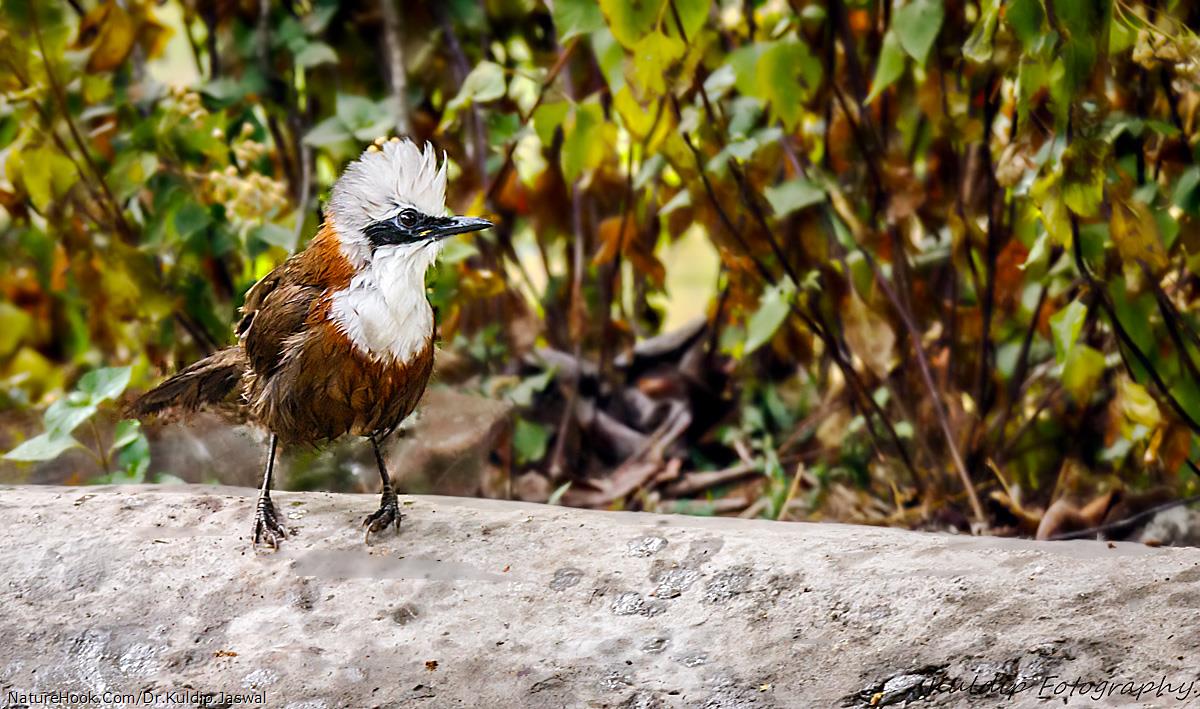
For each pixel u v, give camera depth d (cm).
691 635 715
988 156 1033
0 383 1314
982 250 1087
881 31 1094
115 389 944
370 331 780
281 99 1255
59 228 1159
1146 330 934
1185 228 955
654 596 744
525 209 1240
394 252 781
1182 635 664
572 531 806
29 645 738
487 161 1193
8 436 1141
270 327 791
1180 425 962
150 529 822
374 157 789
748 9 1100
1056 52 854
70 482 1088
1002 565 729
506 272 1245
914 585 721
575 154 1054
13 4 1106
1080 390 969
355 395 796
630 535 794
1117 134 932
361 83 1266
